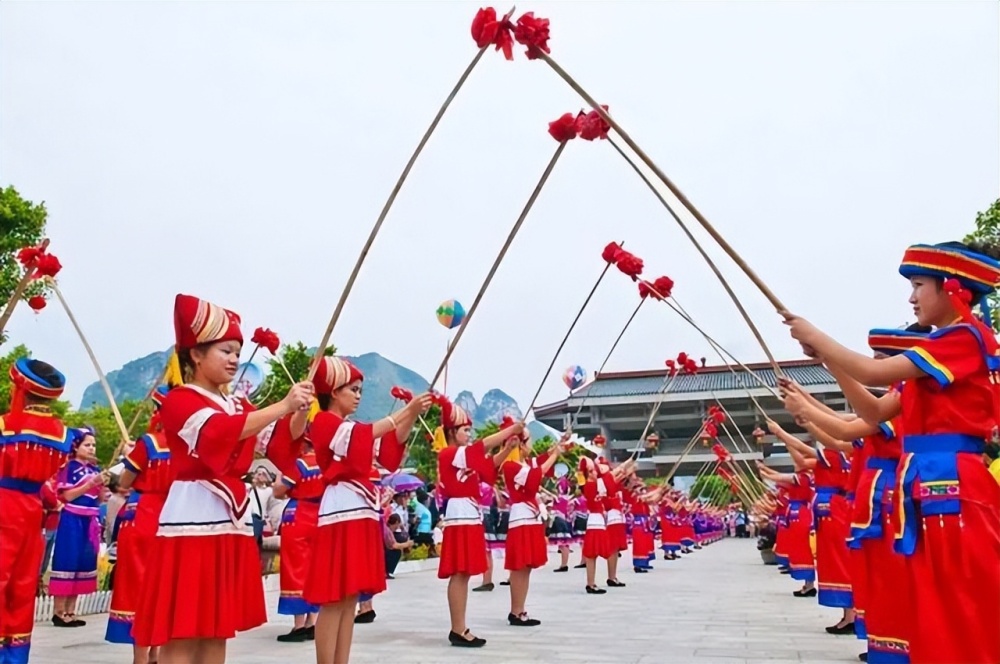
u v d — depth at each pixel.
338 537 4.99
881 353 3.59
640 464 34.91
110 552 9.95
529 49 3.84
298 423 4.37
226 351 3.82
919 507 3.11
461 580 6.62
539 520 8.00
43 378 5.43
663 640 6.77
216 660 3.71
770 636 6.98
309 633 6.94
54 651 6.36
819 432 5.08
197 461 3.72
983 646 2.89
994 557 2.94
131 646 6.61
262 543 10.92
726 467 22.84
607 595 10.73
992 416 3.06
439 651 6.23
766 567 16.59
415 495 17.25
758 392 29.14
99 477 6.24
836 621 7.96
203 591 3.61
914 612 3.08
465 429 7.11
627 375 35.12
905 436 3.23
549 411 34.22
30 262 5.54
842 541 6.89
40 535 5.43
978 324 3.08
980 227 11.70
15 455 5.26
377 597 10.69
